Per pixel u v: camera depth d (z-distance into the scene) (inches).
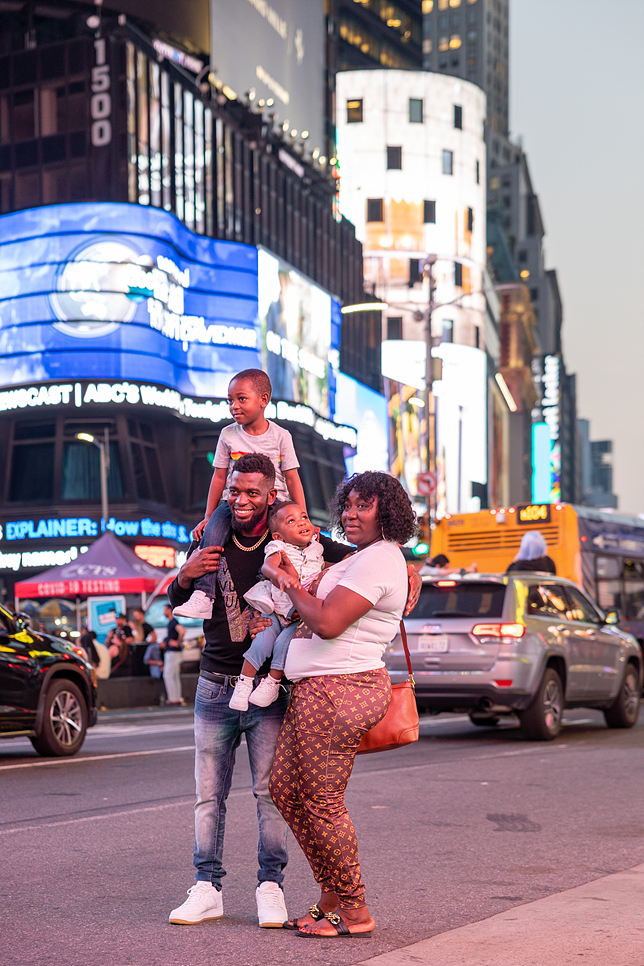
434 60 6692.9
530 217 6850.4
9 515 1978.3
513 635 519.8
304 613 183.0
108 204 1974.7
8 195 2095.2
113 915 206.5
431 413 1363.2
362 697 185.2
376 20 4426.7
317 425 2431.1
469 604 534.6
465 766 432.5
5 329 1993.1
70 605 1376.7
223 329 2171.5
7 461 2016.5
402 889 229.3
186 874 243.3
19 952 181.0
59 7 2198.6
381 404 3065.9
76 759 465.4
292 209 2640.3
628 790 370.0
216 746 203.9
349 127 3732.8
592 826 304.7
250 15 2610.7
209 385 2145.7
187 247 2121.1
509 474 5442.9
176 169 2172.7
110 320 1957.4
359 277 3029.0
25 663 462.0
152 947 183.3
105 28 2071.9
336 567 188.5
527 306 5423.2
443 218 3750.0
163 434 2105.1
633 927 191.3
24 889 228.7
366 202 3708.2
